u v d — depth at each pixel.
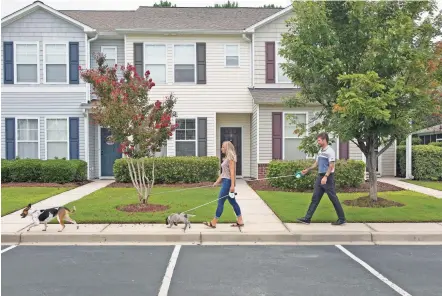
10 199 12.20
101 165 19.09
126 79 10.31
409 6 9.93
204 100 18.56
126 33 18.17
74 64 18.11
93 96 18.59
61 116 18.12
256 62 18.47
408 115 9.72
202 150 18.56
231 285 5.46
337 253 7.11
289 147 17.88
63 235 7.94
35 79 18.06
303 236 7.96
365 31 9.85
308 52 9.64
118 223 8.94
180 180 16.62
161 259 6.73
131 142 10.10
